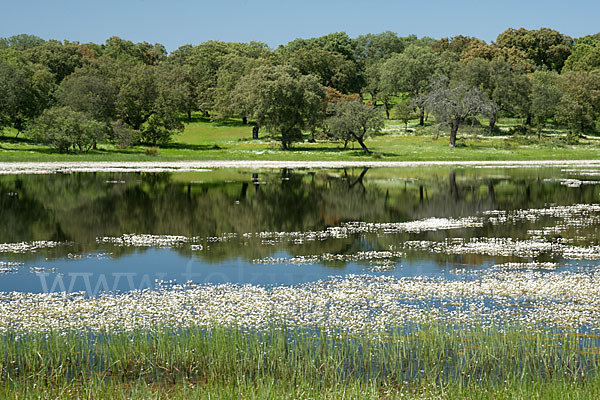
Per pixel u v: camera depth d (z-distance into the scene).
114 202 39.22
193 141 105.25
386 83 133.62
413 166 74.25
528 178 57.03
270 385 10.18
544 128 116.56
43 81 108.12
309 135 110.50
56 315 15.69
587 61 153.25
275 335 13.75
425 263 21.91
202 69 149.88
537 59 175.50
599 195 43.53
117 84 105.69
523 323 14.76
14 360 12.10
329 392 10.16
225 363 11.70
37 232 28.45
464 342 13.03
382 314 15.64
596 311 15.77
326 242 26.19
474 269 20.84
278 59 149.88
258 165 75.56
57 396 10.20
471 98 93.88
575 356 12.14
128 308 16.33
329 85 148.38
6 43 178.38
